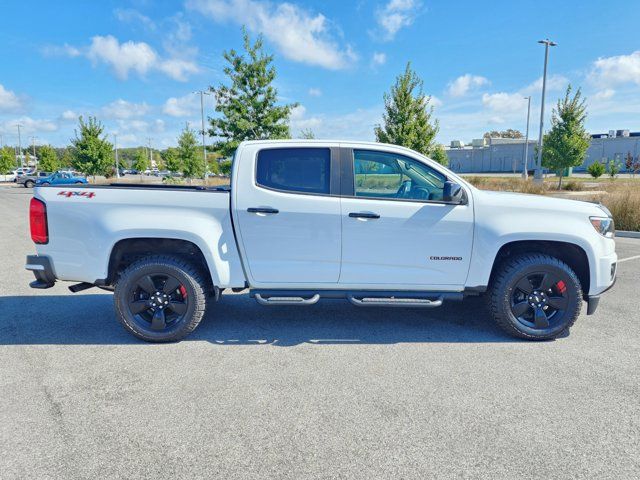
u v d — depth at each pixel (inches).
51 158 2373.3
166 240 161.6
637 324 180.7
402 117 673.6
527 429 106.4
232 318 190.2
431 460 95.2
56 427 107.7
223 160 759.7
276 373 136.8
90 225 154.9
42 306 209.3
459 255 158.7
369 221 155.9
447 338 166.2
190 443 101.4
